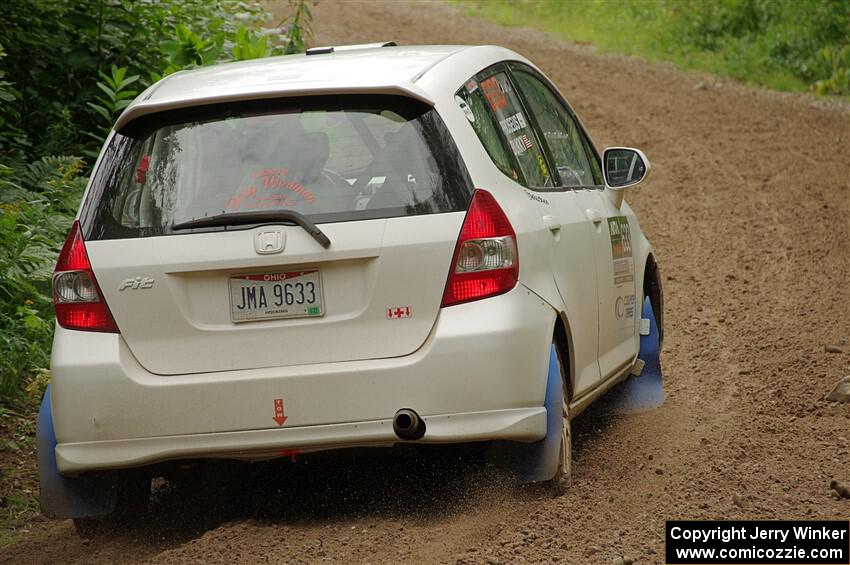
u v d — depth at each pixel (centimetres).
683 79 5578
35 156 2361
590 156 1582
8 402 1678
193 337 1106
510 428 1094
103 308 1117
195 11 2842
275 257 1090
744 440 1412
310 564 1036
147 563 1068
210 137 1148
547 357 1138
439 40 6681
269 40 3150
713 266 2556
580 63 6128
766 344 1906
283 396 1088
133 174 1151
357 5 8131
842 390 1567
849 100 4956
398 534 1110
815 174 3481
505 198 1147
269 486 1320
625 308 1499
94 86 2502
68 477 1155
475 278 1093
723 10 6412
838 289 2262
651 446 1409
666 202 3256
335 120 1139
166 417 1098
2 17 2364
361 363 1089
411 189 1107
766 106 4781
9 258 1770
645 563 1012
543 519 1130
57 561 1170
